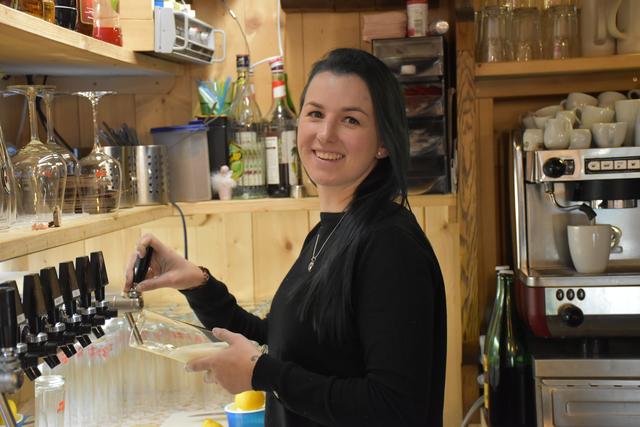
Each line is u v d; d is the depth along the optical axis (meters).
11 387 1.21
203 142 2.47
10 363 1.21
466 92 2.48
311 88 1.49
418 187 2.50
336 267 1.39
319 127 1.47
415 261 1.36
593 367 2.13
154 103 2.64
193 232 2.63
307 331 1.42
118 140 2.39
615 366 2.13
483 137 2.71
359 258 1.38
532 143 2.35
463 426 2.48
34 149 1.59
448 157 2.54
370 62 1.47
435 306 1.43
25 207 1.52
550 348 2.26
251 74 2.65
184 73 2.63
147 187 2.37
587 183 2.32
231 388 1.39
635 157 2.23
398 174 1.46
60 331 1.39
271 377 1.36
